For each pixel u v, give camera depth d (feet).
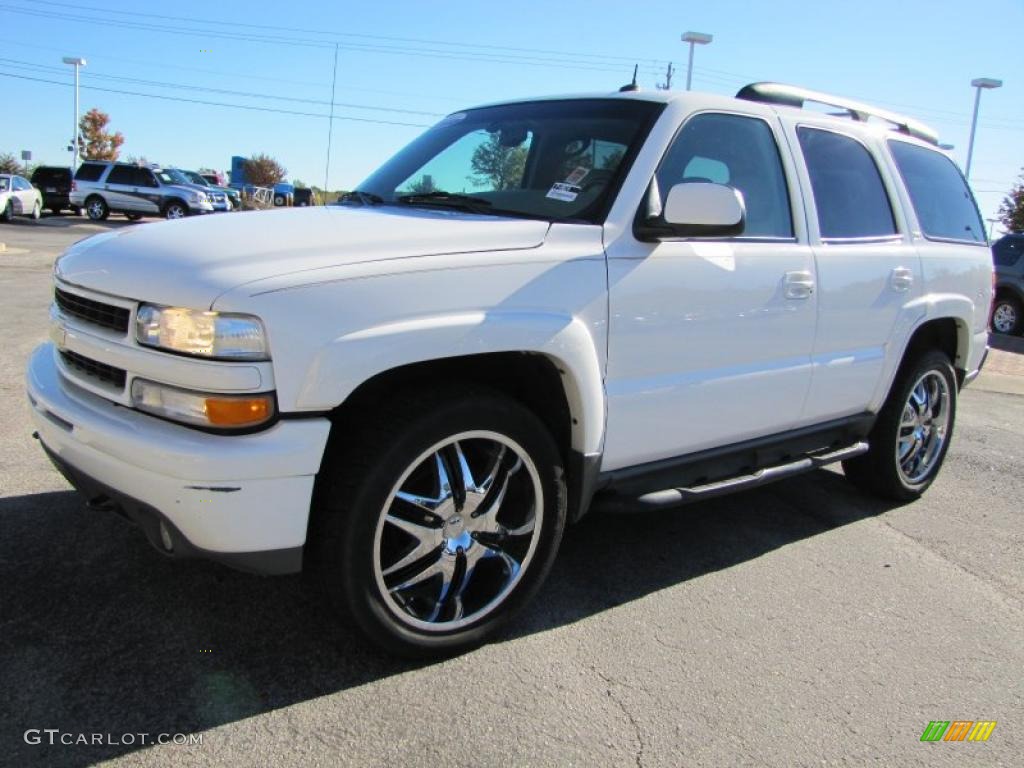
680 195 9.59
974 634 10.75
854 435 14.16
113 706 7.98
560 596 11.00
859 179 13.70
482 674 9.00
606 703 8.66
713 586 11.60
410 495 8.66
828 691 9.20
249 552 7.72
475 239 8.87
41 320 27.04
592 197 10.10
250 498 7.56
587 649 9.69
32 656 8.64
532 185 10.79
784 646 10.09
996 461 19.29
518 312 8.83
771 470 12.39
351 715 8.12
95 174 94.12
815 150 12.96
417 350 8.09
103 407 8.27
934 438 16.01
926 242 14.87
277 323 7.48
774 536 13.66
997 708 9.10
